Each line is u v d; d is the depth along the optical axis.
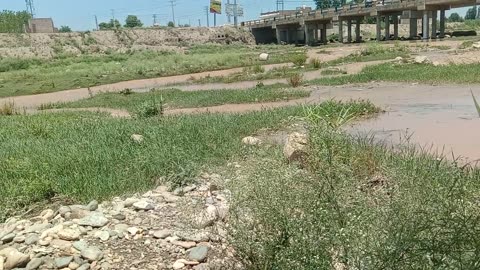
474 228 2.38
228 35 80.38
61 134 9.48
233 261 3.53
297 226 2.91
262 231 3.12
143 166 6.20
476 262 2.26
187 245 3.89
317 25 66.56
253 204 3.20
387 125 9.44
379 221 2.66
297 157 4.21
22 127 11.09
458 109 10.95
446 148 7.25
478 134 8.12
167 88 24.67
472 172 5.11
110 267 3.58
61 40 68.94
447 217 2.47
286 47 62.19
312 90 17.14
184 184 5.56
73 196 5.32
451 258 2.33
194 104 15.69
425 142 7.74
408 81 17.34
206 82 27.17
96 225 4.30
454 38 47.22
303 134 4.68
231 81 25.92
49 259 3.67
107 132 8.97
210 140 7.67
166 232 4.10
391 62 25.23
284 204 3.05
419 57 23.64
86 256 3.68
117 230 4.18
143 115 12.27
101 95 22.42
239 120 9.79
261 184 3.23
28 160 6.63
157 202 5.00
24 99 25.98
